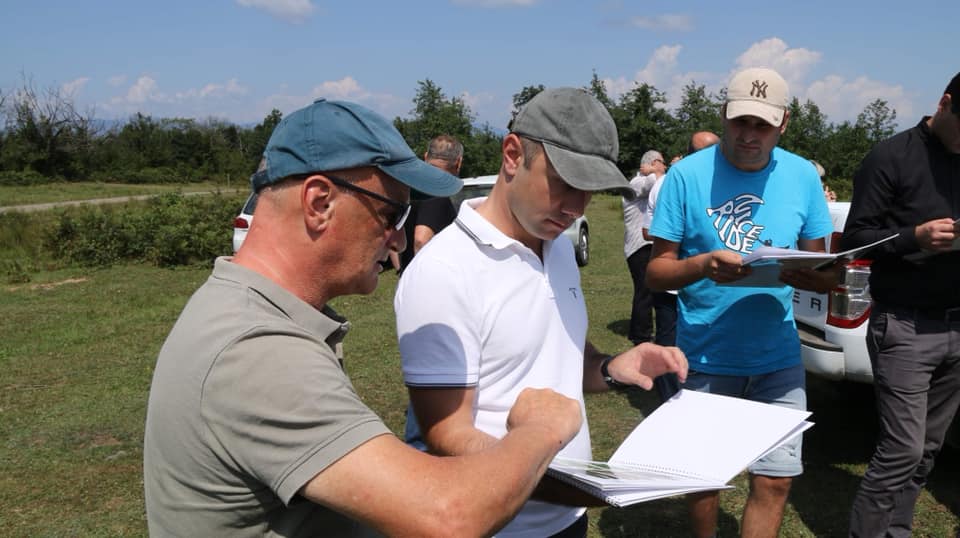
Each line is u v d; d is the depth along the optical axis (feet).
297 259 3.73
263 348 3.36
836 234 12.35
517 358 5.32
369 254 3.86
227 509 3.40
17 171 132.87
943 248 8.02
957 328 8.48
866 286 11.51
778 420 5.54
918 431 8.60
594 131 5.01
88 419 16.57
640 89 133.80
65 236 43.80
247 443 3.27
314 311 3.69
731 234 8.66
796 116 92.68
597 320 24.72
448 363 4.95
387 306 28.27
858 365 11.62
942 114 8.20
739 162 8.50
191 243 42.27
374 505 3.23
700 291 8.86
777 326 8.73
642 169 18.89
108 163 147.54
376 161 3.68
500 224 5.46
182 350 3.41
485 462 3.41
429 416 5.00
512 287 5.31
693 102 135.23
